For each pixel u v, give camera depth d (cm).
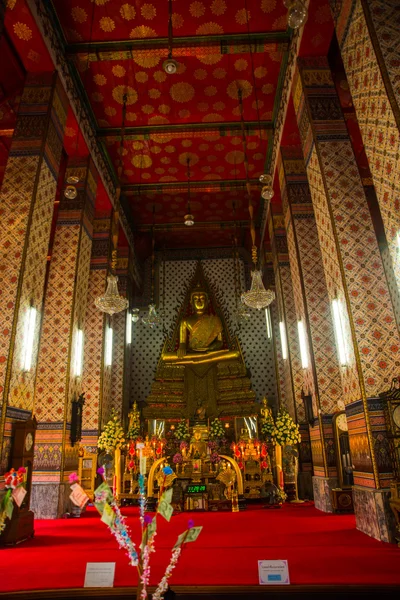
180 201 1434
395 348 616
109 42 878
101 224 1280
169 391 1411
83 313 1001
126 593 356
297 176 1030
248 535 591
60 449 825
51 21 816
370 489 575
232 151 1205
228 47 888
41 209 770
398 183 521
